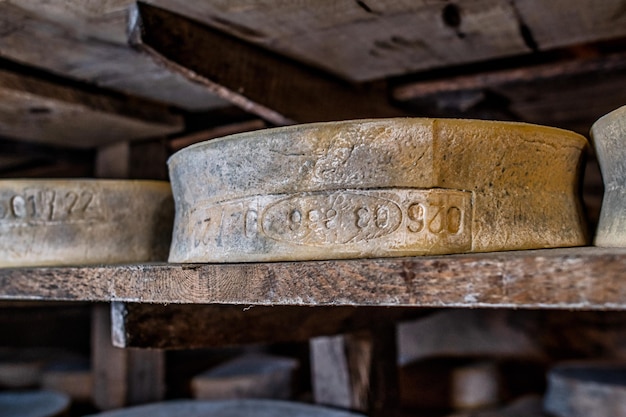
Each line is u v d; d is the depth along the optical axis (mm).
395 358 1790
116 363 2008
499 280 683
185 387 2107
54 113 1561
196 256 1001
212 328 1224
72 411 2172
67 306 1997
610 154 958
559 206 979
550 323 2670
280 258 903
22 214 1279
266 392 2127
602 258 633
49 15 1144
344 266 780
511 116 2006
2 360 2525
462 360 2430
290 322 1347
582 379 2123
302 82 1427
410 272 736
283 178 917
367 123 882
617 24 1245
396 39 1296
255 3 1113
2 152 1940
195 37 1196
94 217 1296
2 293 1170
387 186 878
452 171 885
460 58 1428
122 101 1623
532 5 1147
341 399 1761
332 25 1220
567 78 1632
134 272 970
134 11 1119
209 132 1785
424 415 2164
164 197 1364
